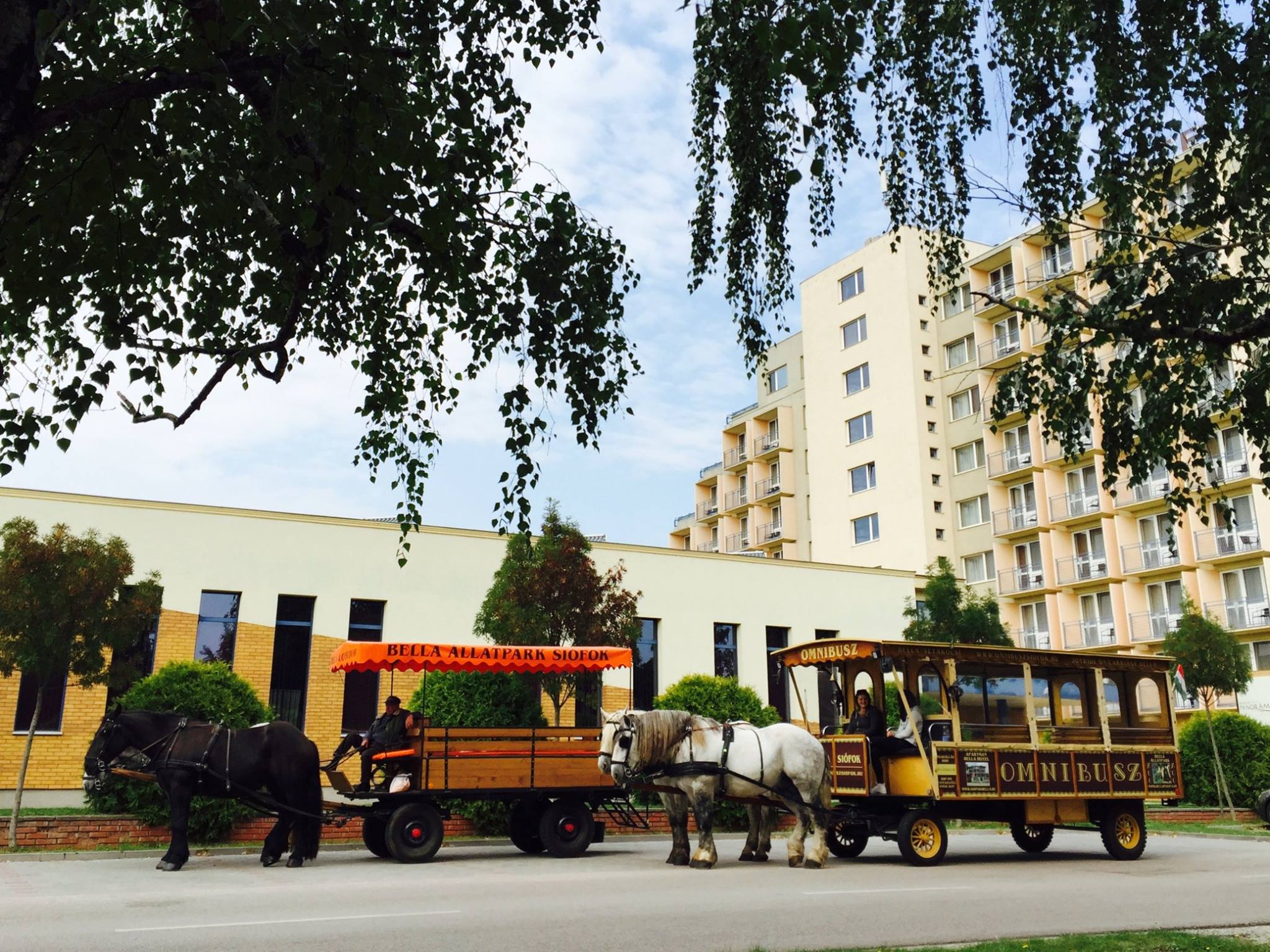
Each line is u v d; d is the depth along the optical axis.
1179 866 15.60
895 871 14.38
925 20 8.37
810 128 7.39
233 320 7.38
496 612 20.59
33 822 16.62
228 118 5.54
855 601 31.42
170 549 22.80
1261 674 37.09
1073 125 7.99
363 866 14.92
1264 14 7.17
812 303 57.47
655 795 22.20
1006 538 47.50
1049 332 8.36
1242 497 39.09
